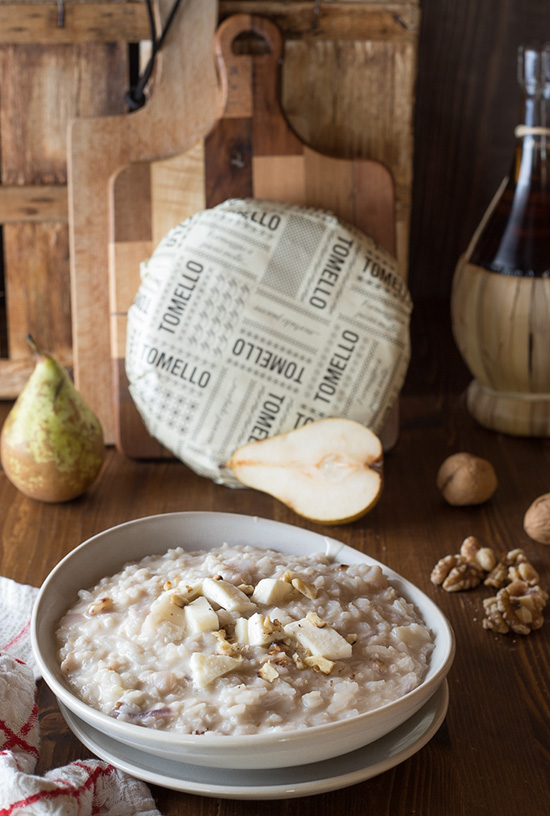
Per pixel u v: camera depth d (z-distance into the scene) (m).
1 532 0.92
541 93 0.99
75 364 1.04
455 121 1.22
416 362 1.21
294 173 1.01
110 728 0.65
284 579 0.73
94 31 1.01
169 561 0.78
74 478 0.93
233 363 0.96
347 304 0.97
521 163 1.01
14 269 1.06
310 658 0.69
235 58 0.98
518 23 1.18
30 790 0.63
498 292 1.01
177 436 0.97
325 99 1.03
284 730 0.65
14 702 0.69
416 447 1.05
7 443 0.93
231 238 0.96
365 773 0.66
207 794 0.65
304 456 0.93
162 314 0.96
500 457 1.04
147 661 0.69
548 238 1.00
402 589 0.77
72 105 1.03
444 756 0.72
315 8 1.00
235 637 0.70
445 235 1.27
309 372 0.96
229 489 0.99
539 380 1.03
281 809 0.68
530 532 0.92
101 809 0.67
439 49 1.19
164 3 0.99
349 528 0.93
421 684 0.67
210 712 0.66
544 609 0.84
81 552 0.77
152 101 1.00
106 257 1.02
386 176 1.01
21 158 1.04
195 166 1.00
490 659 0.79
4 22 1.00
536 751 0.72
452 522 0.94
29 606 0.82
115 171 1.01
